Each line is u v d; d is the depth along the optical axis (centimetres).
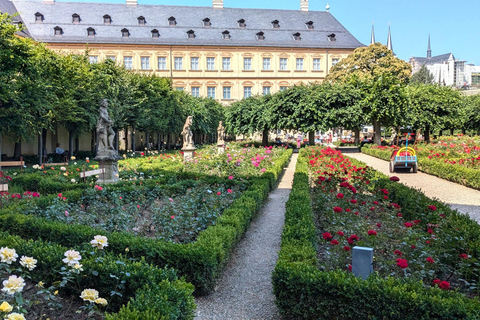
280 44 5978
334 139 5872
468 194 1278
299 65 6097
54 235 633
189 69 5872
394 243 575
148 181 1183
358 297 408
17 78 1781
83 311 439
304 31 6247
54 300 462
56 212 743
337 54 6100
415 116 3381
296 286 441
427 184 1491
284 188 1443
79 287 470
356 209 810
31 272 504
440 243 544
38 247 524
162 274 452
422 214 730
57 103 2205
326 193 892
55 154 2786
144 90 3316
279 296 456
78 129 2684
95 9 5822
